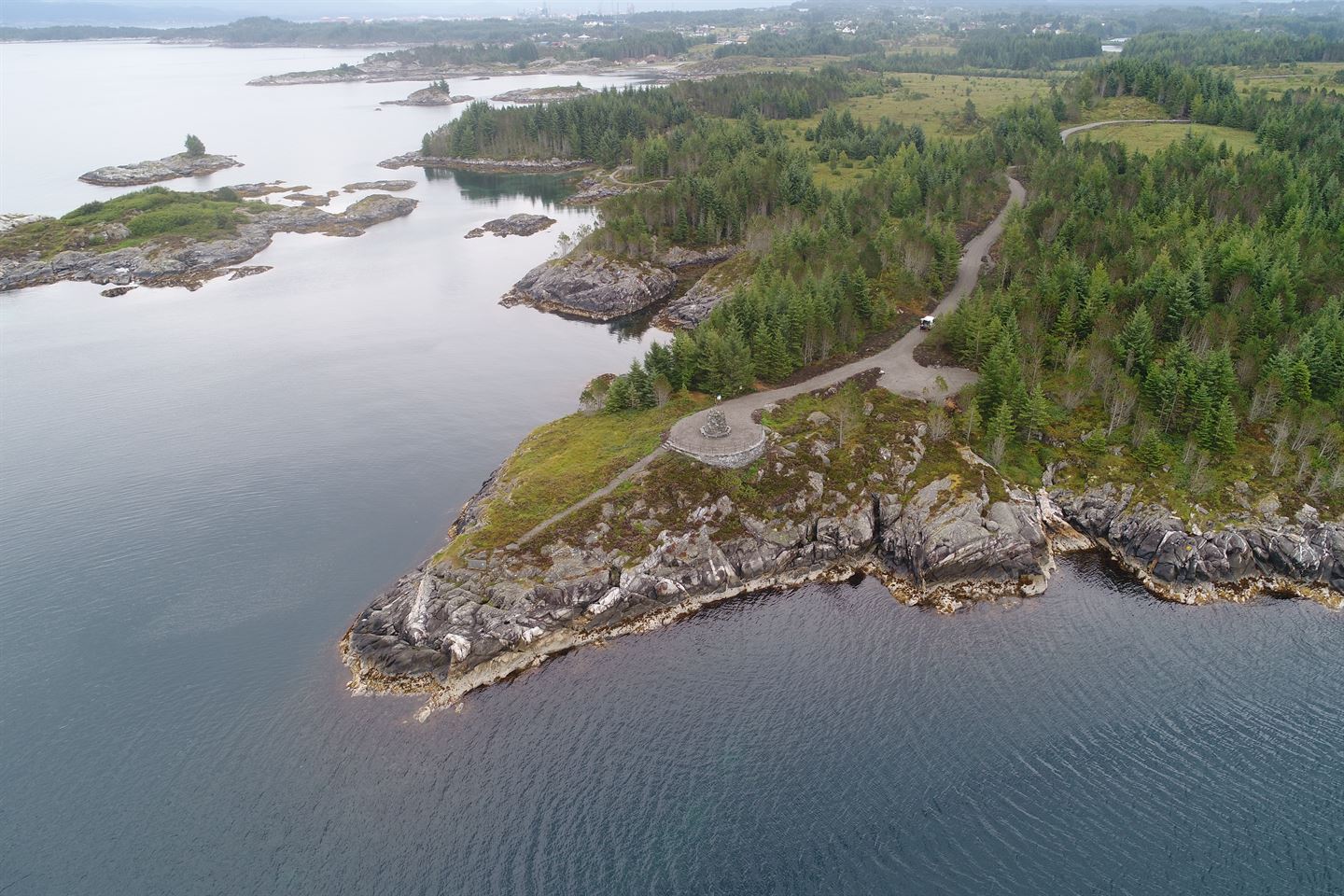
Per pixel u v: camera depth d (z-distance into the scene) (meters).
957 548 105.31
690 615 101.56
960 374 138.38
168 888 70.06
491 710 87.88
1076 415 126.38
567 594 100.00
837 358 146.12
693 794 77.44
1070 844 72.12
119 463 138.62
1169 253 153.00
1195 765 79.06
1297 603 100.88
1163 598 102.56
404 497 127.44
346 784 79.44
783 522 110.12
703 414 127.69
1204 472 111.44
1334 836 71.75
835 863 70.94
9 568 111.31
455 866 71.38
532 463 123.69
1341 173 186.50
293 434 148.25
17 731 85.81
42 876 71.06
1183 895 67.69
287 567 111.06
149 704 89.12
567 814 75.81
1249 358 122.31
